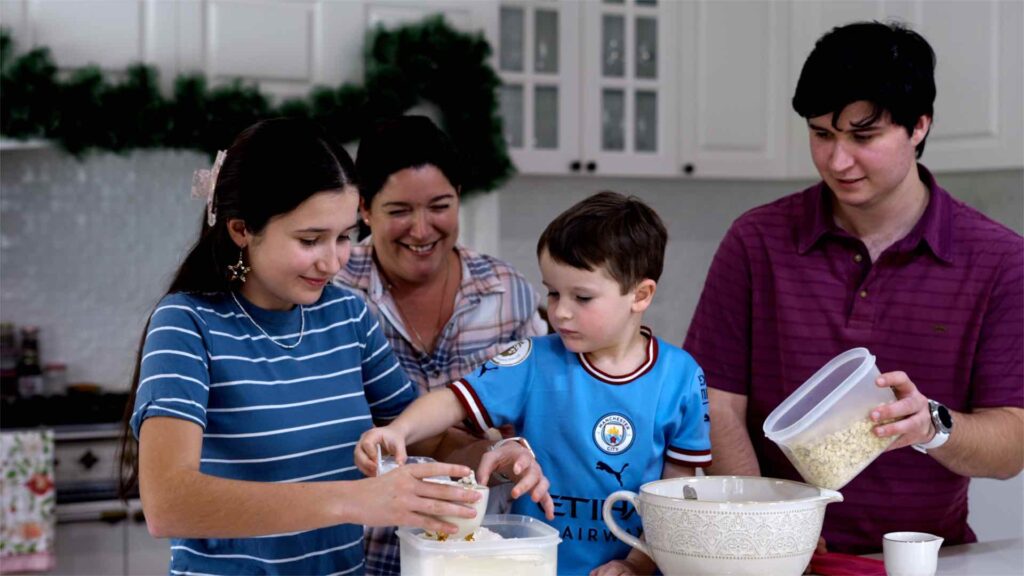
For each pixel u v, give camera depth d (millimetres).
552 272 1521
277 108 3316
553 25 3826
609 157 3871
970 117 3312
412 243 1934
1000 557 1728
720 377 1922
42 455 3336
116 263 3953
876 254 1823
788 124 4004
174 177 3988
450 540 1315
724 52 3955
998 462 1645
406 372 2041
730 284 1921
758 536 1297
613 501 1433
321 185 1381
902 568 1426
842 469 1419
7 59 3168
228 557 1458
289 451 1488
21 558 3322
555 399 1565
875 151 1636
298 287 1431
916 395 1437
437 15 3381
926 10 3408
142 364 1410
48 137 3207
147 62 3312
